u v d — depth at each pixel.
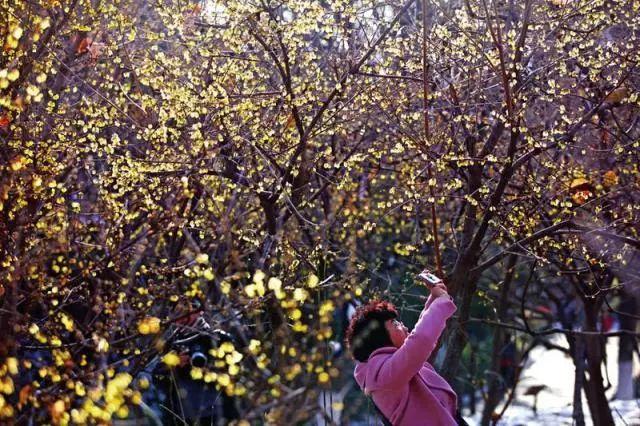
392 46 7.91
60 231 6.70
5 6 6.61
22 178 6.57
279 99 7.66
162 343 6.11
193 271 6.77
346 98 7.91
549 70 7.87
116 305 6.38
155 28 8.73
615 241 8.15
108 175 7.70
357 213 9.27
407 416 5.30
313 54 7.74
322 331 5.82
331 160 8.71
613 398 14.30
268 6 7.28
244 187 7.56
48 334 6.36
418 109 8.57
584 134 8.21
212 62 7.63
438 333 5.24
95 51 7.88
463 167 8.46
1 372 5.39
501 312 10.12
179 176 7.46
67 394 5.65
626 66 7.48
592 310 9.71
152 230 7.23
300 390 5.18
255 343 5.69
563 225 7.38
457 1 8.66
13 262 6.35
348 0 7.56
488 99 8.20
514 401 14.77
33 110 7.21
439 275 7.23
